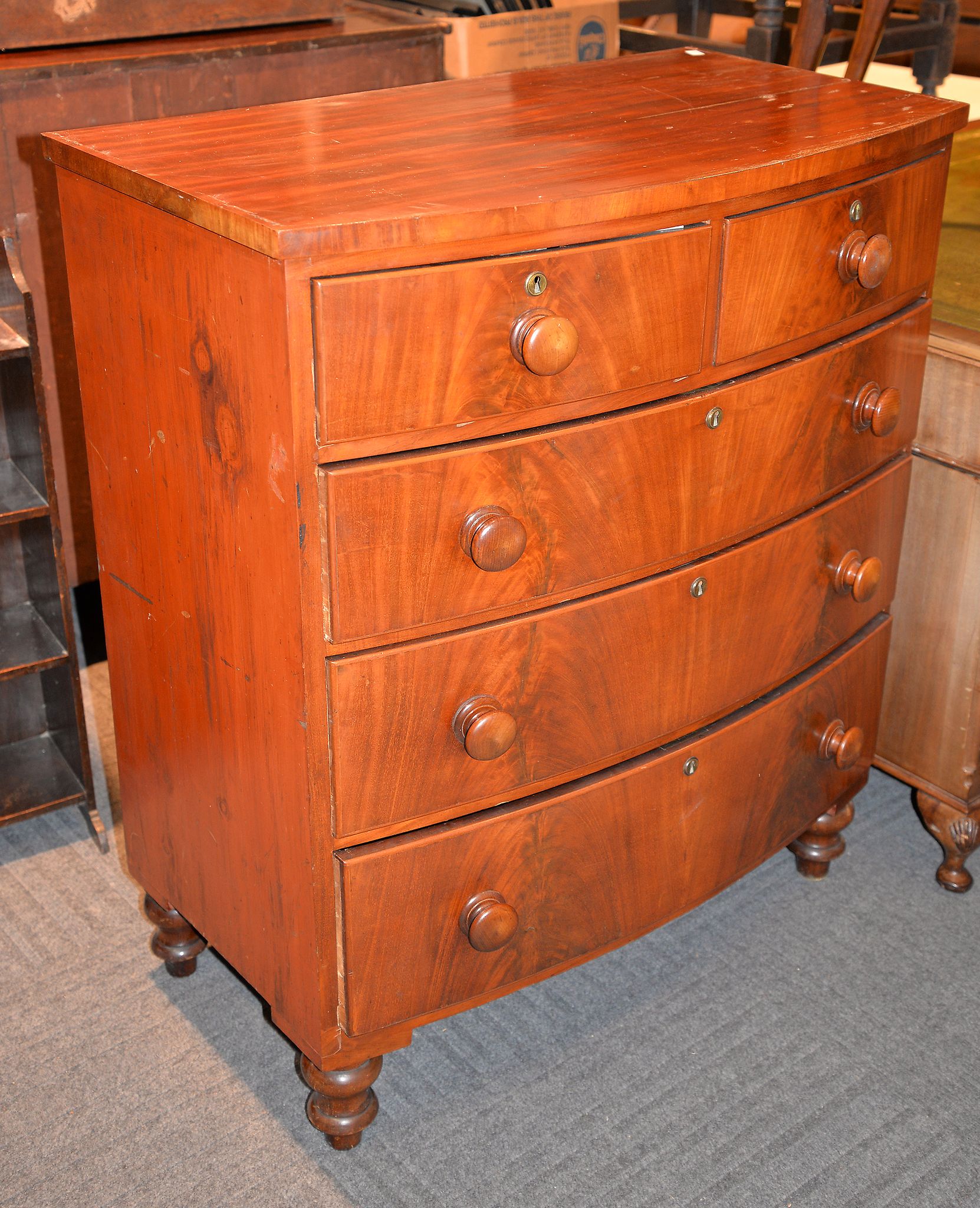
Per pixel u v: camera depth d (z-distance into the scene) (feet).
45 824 6.29
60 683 6.04
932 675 5.72
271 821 4.10
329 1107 4.58
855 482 4.99
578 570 4.04
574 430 3.82
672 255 3.78
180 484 3.99
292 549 3.54
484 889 4.28
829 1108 4.88
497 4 7.64
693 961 5.55
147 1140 4.70
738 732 4.80
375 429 3.47
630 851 4.62
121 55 6.25
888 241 4.39
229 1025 5.20
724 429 4.20
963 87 11.45
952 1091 4.95
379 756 3.88
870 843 6.25
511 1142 4.73
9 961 5.46
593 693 4.25
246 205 3.35
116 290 3.98
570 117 4.44
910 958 5.56
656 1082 4.98
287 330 3.26
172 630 4.33
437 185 3.60
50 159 4.10
